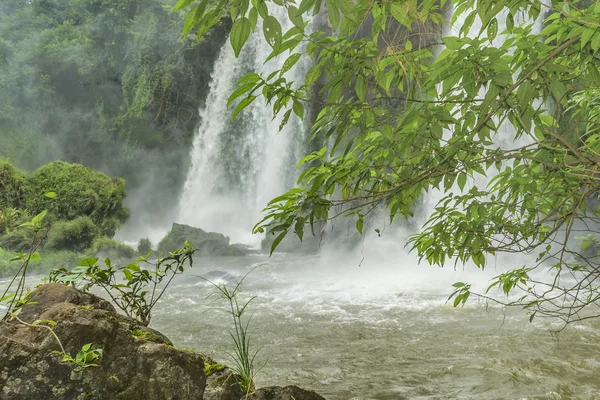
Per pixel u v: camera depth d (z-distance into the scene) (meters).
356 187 2.76
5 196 21.78
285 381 6.18
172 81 30.94
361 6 2.15
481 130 2.48
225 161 29.91
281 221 2.75
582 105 3.69
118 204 23.50
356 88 2.39
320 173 2.79
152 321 9.31
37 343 2.39
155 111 31.42
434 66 2.28
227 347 7.62
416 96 2.59
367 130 2.56
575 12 2.24
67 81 33.19
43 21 35.72
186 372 2.59
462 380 6.09
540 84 2.35
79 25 35.22
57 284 2.84
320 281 13.92
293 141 28.11
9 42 33.41
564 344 7.35
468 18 2.28
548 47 2.34
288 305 10.74
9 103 32.19
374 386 5.97
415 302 10.73
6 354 2.33
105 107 32.66
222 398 2.78
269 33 1.80
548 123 2.77
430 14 2.40
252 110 29.39
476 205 3.19
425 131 2.45
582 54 2.56
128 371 2.50
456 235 3.35
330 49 2.30
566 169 3.01
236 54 1.79
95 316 2.51
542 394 5.56
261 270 16.45
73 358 2.41
